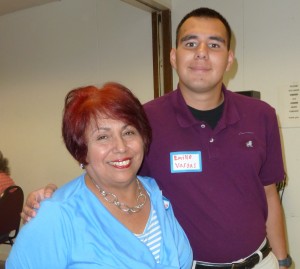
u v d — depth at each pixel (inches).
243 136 54.4
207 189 51.9
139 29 125.0
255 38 105.6
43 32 149.3
